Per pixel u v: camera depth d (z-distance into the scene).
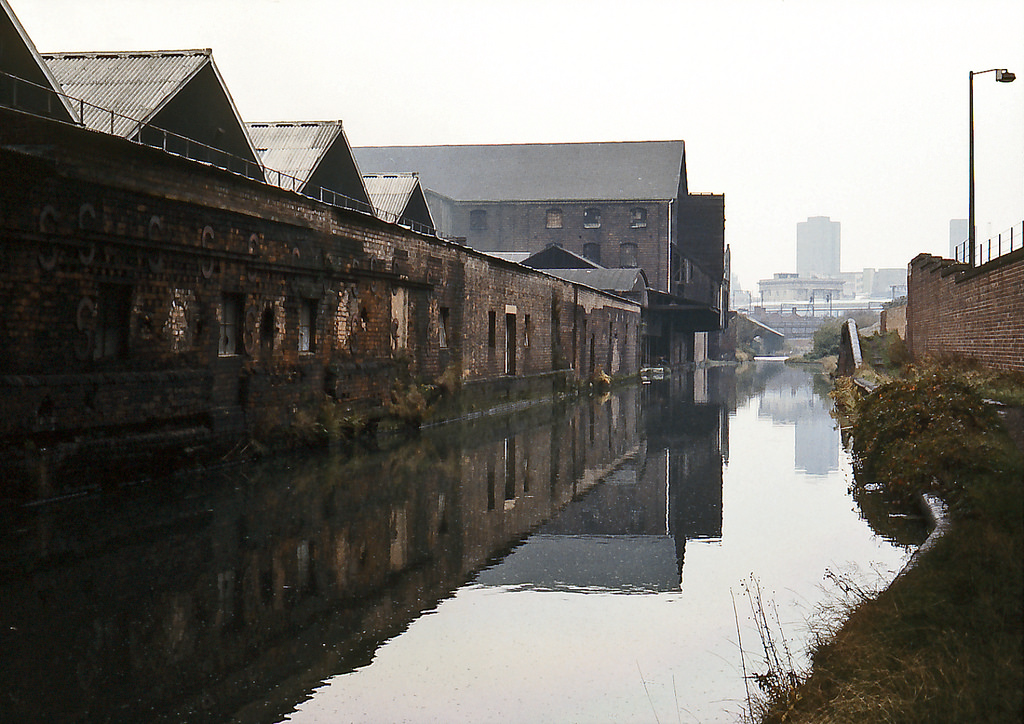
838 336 85.62
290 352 15.69
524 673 5.56
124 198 11.52
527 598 7.18
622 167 78.00
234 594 7.13
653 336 59.94
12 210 9.91
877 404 13.56
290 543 8.88
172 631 6.23
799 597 7.18
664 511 11.09
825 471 14.68
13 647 5.88
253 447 14.37
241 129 20.62
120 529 9.28
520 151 80.81
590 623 6.55
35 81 14.63
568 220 76.94
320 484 12.35
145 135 17.77
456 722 4.86
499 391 26.47
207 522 9.72
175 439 12.50
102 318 11.49
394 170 81.06
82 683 5.29
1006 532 6.47
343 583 7.51
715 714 4.98
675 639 6.21
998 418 11.66
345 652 5.89
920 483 10.48
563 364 34.28
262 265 14.65
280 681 5.38
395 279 19.59
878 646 5.18
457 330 23.38
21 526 9.29
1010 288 17.69
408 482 12.74
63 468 10.61
